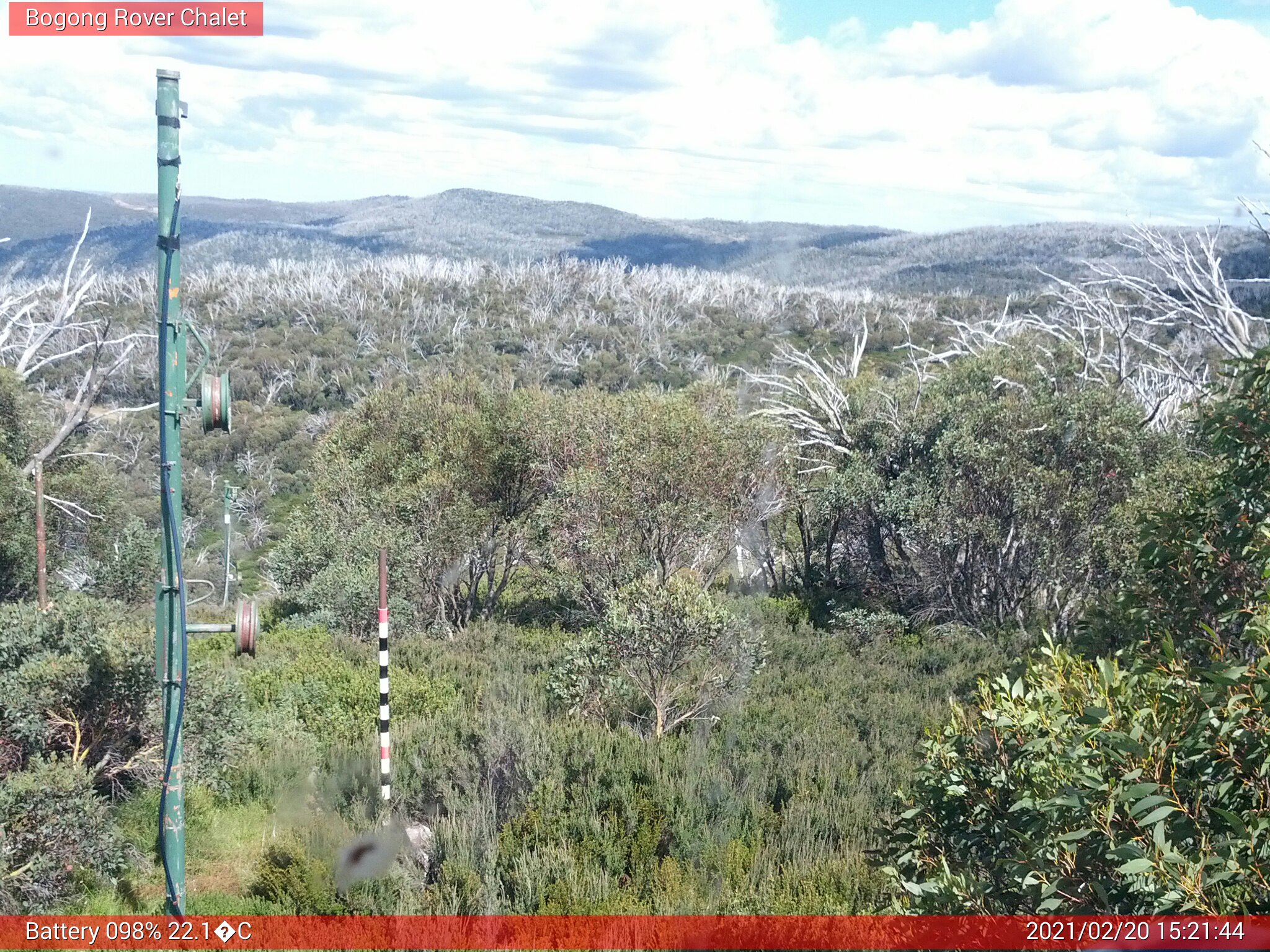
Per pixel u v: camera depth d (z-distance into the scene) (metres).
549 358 68.31
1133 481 12.32
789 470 17.69
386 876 6.53
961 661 13.94
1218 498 4.96
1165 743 3.45
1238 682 3.40
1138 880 3.44
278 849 6.74
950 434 16.22
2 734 7.31
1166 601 5.42
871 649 15.01
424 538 16.34
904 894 5.25
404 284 105.44
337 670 11.58
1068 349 16.70
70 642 7.83
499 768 8.05
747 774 8.22
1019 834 3.82
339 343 76.75
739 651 10.92
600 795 7.50
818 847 6.98
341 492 18.33
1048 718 3.99
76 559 20.58
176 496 5.27
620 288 101.12
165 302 5.13
